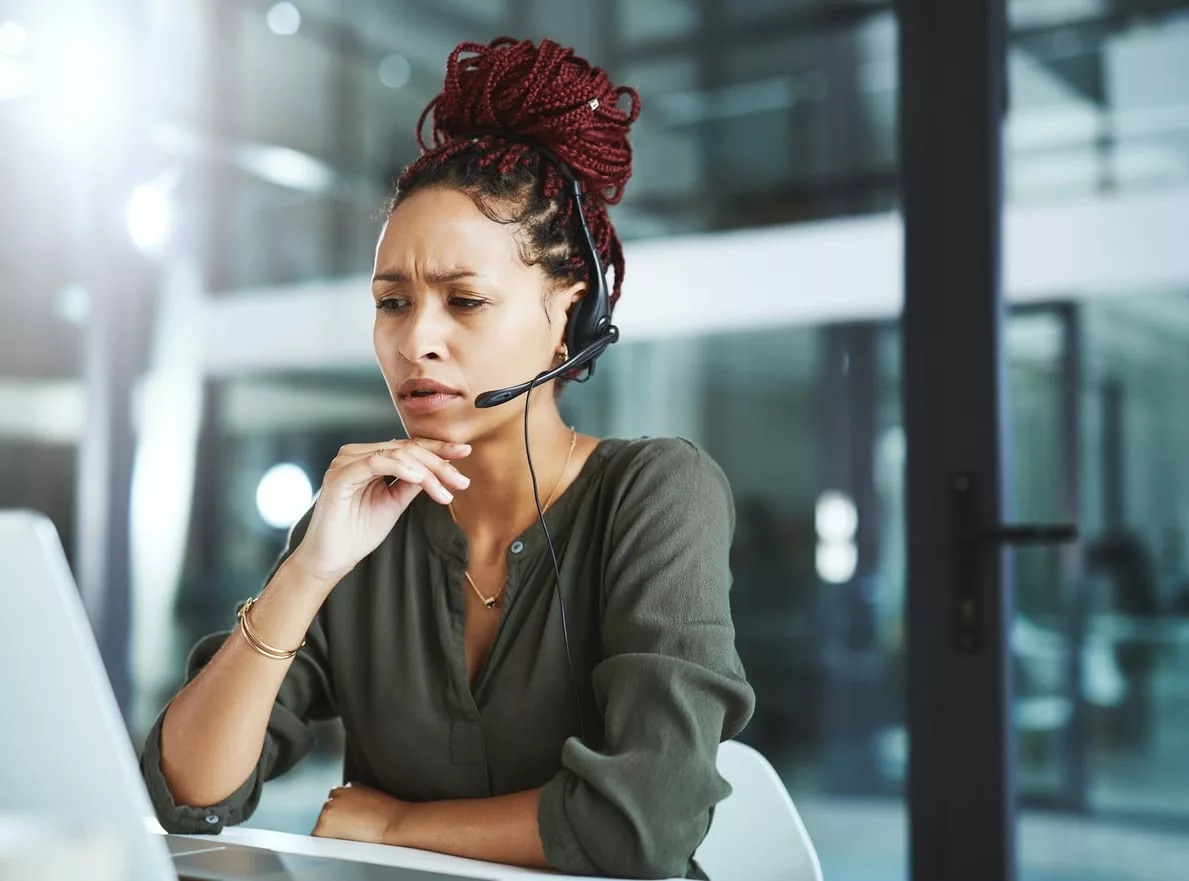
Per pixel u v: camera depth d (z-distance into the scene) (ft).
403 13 14.53
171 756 2.88
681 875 2.64
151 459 12.85
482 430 3.01
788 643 18.81
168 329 13.02
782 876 3.36
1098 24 8.05
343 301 16.49
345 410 16.70
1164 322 10.47
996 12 5.78
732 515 3.21
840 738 16.57
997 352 5.61
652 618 2.82
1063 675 10.28
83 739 1.69
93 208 12.09
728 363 19.81
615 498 3.07
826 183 13.51
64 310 12.94
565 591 3.10
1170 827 9.77
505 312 2.97
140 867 1.70
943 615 5.63
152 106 12.60
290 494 16.20
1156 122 8.58
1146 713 10.91
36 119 12.02
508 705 3.07
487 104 3.12
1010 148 8.27
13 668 1.72
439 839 2.74
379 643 3.22
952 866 5.51
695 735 2.60
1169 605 11.16
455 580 3.17
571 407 17.99
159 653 13.75
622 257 3.41
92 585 11.76
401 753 3.17
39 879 1.09
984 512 5.58
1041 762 9.87
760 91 13.34
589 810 2.54
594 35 13.47
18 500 13.41
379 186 16.17
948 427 5.69
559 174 3.13
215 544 14.69
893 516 15.61
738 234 14.35
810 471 19.79
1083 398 9.67
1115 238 9.17
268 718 3.03
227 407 14.78
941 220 5.77
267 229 15.39
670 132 14.21
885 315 14.24
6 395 13.19
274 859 2.34
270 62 14.47
